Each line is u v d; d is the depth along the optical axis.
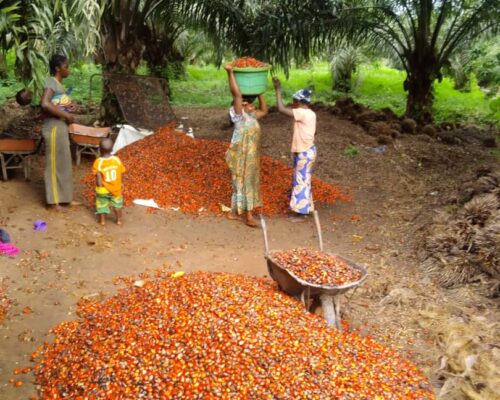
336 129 11.21
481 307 4.93
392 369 3.61
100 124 10.24
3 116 10.12
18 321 4.39
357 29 11.91
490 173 7.64
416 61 12.57
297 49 11.42
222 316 3.73
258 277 5.35
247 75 6.29
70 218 6.42
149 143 8.55
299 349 3.52
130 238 6.15
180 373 3.36
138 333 3.72
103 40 9.99
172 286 4.26
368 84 19.72
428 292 5.21
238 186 6.68
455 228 6.18
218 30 11.42
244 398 3.20
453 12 11.90
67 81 15.62
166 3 10.69
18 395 3.54
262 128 11.11
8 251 5.43
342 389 3.27
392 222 7.12
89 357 3.66
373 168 9.34
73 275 5.21
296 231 6.70
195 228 6.57
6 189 6.97
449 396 3.62
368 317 4.72
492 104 10.34
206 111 14.02
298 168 6.88
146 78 9.92
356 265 4.29
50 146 6.32
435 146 10.89
